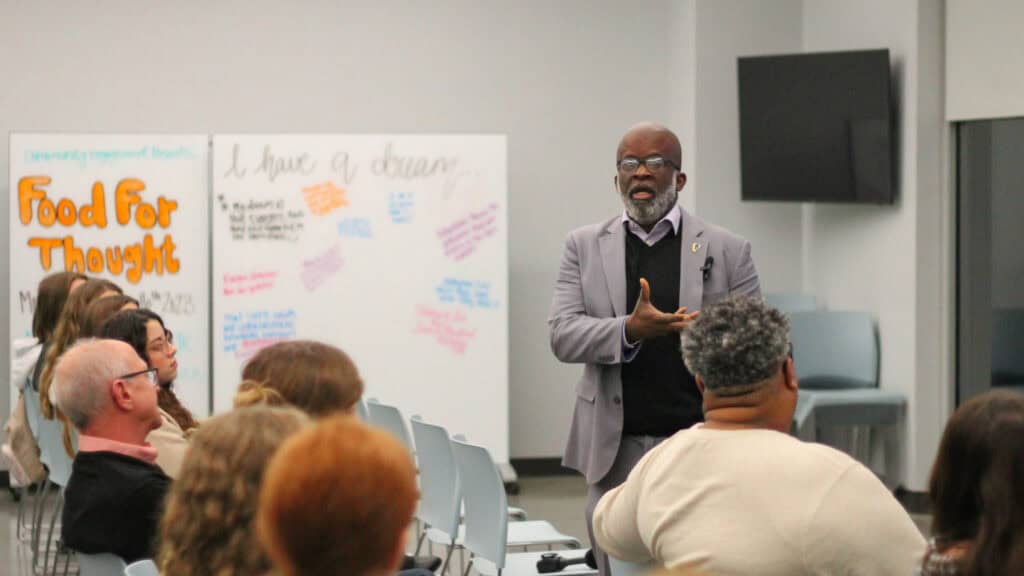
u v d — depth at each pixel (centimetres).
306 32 902
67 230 839
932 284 777
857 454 826
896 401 779
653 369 388
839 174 817
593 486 401
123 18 884
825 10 876
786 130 839
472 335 869
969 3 750
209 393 851
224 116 895
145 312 438
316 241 854
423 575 332
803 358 816
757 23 898
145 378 341
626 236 404
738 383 262
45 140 838
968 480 225
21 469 630
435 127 917
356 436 158
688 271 396
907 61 782
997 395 229
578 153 934
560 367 936
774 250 913
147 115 888
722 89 895
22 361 625
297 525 154
